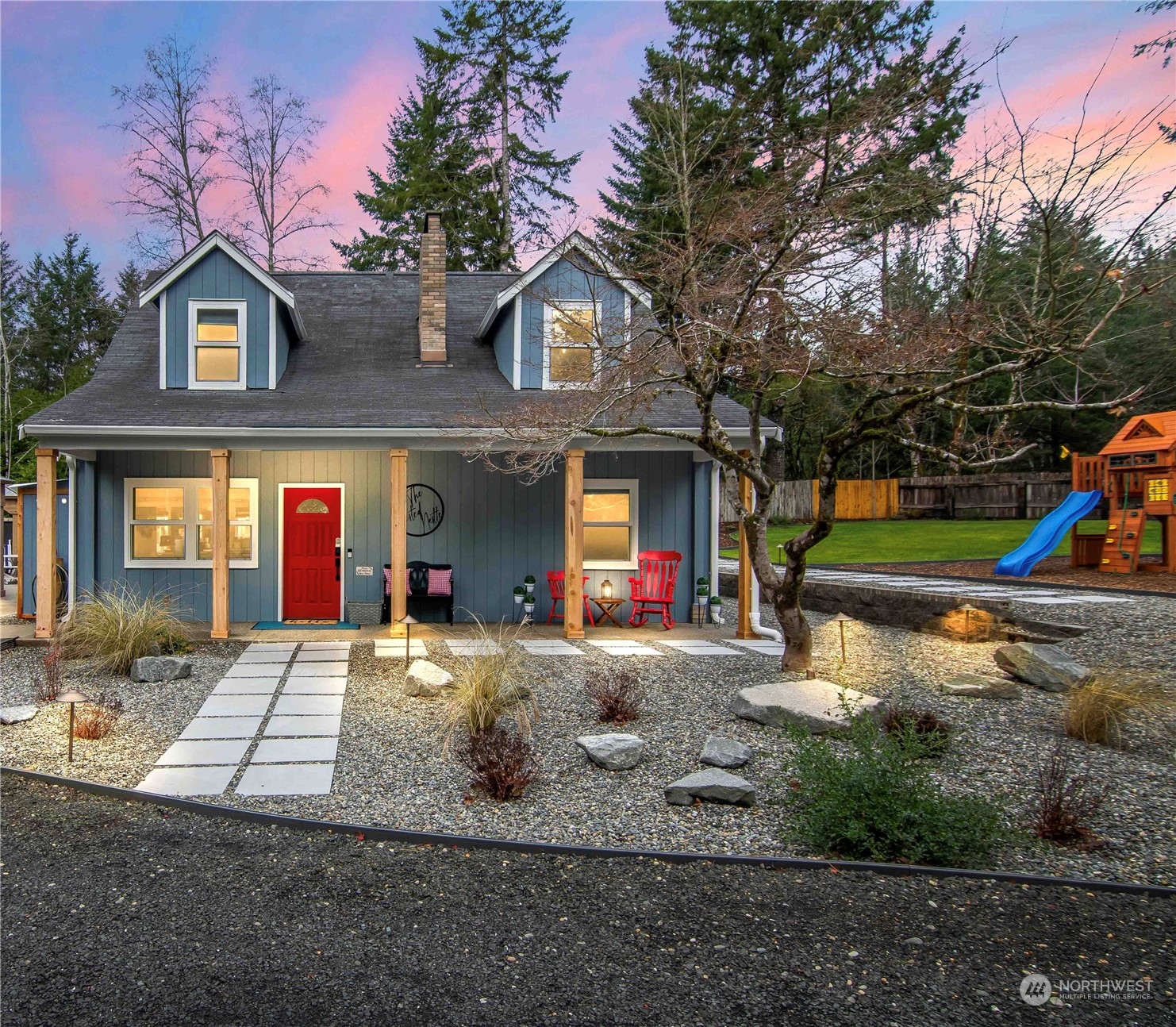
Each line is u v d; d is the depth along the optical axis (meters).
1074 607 9.99
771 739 6.27
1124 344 10.27
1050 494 23.75
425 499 12.73
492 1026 2.76
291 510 12.64
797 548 7.96
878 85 7.41
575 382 9.71
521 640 11.05
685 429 10.87
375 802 5.09
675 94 11.54
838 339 6.95
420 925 3.49
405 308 14.98
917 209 7.43
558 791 5.29
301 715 7.11
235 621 12.49
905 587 12.55
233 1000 2.90
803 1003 2.91
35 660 9.48
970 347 6.81
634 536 13.00
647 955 3.25
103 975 3.05
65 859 4.20
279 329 12.38
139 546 12.48
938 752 5.78
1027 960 3.21
